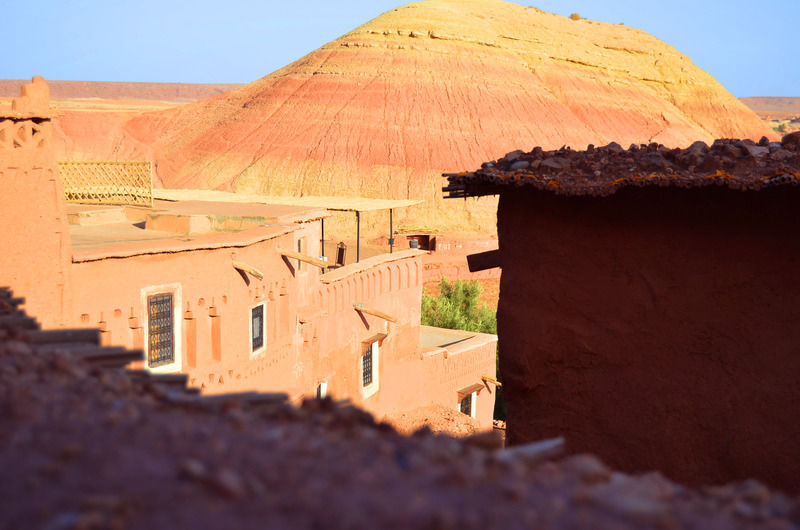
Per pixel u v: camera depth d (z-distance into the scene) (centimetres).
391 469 320
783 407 789
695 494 343
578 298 912
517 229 964
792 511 319
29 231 1262
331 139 7531
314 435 359
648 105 9494
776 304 792
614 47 10262
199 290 1574
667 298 852
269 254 1816
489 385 3030
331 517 271
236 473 304
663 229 851
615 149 988
